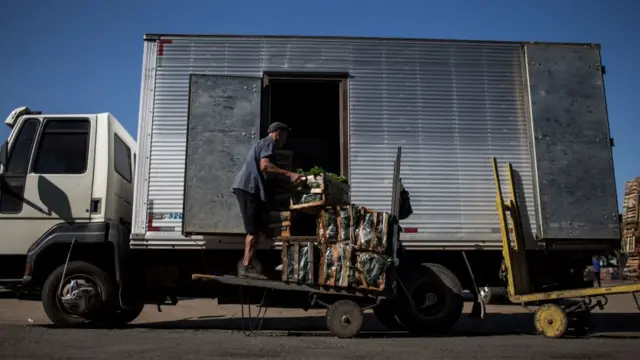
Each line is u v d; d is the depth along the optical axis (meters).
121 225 7.89
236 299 7.86
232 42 8.09
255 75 8.02
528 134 8.17
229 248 7.65
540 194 7.88
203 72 8.00
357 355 5.40
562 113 8.12
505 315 11.16
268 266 7.84
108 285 7.69
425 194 7.91
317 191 6.86
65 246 7.86
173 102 7.91
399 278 7.49
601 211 7.93
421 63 8.22
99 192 7.91
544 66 8.22
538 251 8.09
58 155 8.04
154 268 7.93
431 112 8.12
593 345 6.35
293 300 7.46
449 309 7.56
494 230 7.95
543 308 7.20
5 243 7.73
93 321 7.96
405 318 7.54
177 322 9.43
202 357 5.15
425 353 5.60
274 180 7.15
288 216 6.98
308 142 11.81
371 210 6.99
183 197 7.59
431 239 7.82
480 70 8.28
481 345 6.27
